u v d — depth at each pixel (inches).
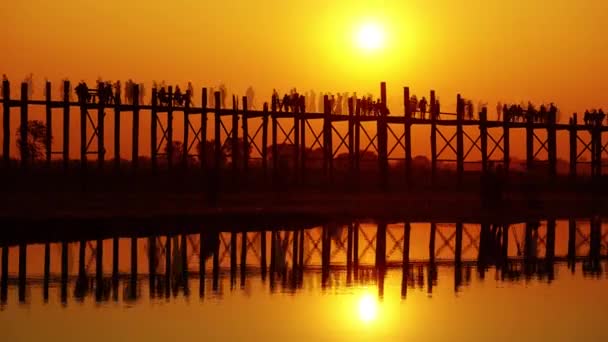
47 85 4347.9
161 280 2383.1
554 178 5861.2
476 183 6378.0
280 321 1863.9
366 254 3004.4
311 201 4864.7
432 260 2869.1
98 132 4500.5
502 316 1935.3
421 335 1759.4
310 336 1738.4
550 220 4301.2
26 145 4343.0
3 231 3166.8
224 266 2662.4
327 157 5241.1
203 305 2030.0
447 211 4591.5
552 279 2461.9
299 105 5039.4
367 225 3956.7
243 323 1839.3
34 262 2637.8
